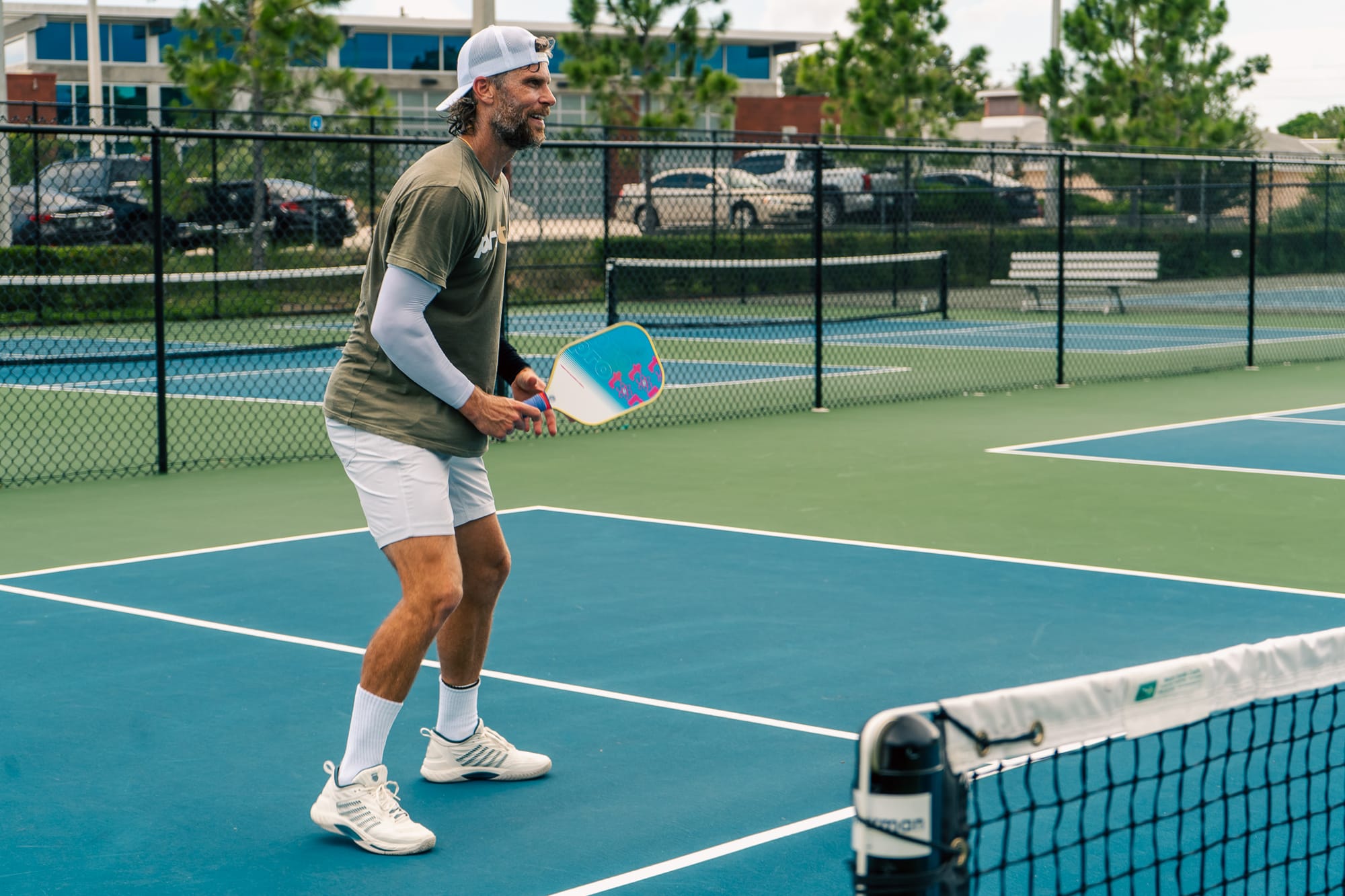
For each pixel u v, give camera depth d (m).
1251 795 4.37
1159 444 12.11
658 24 29.06
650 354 4.61
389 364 4.20
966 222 30.17
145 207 22.19
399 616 4.12
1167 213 30.91
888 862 2.19
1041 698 2.55
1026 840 4.04
